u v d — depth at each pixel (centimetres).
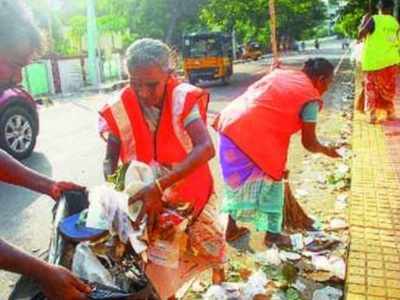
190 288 359
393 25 823
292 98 399
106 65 2522
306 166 664
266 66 3462
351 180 549
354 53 1051
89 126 1077
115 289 185
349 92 1469
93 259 198
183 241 286
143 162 274
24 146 780
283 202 425
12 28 167
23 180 233
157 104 269
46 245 459
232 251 422
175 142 271
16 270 167
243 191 412
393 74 828
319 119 1015
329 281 366
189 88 265
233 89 1945
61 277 171
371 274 351
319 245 418
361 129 790
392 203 479
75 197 234
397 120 848
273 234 423
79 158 779
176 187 286
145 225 243
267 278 372
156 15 3578
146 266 252
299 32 5944
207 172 297
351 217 448
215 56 2161
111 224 211
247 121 402
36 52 177
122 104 272
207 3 3600
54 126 1088
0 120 741
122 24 2919
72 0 3425
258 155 399
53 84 2098
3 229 496
